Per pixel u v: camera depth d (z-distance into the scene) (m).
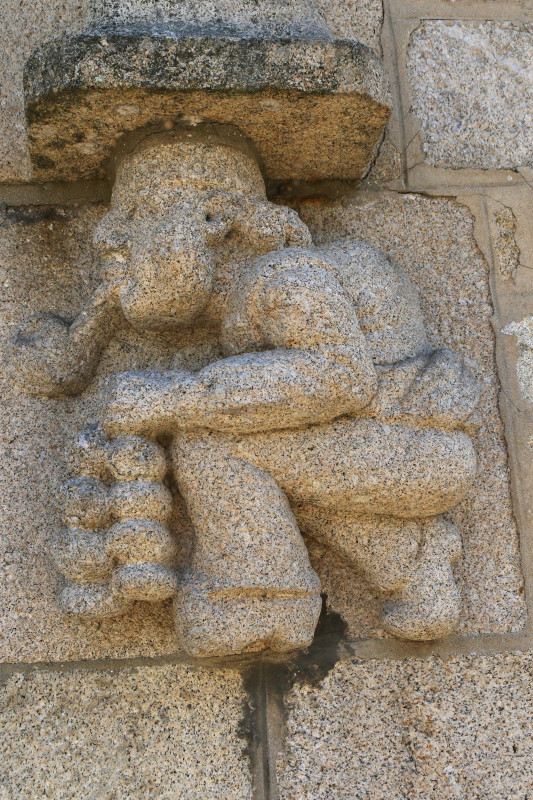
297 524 1.79
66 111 1.71
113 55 1.63
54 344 1.82
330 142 1.88
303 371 1.63
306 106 1.74
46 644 1.79
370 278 1.79
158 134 1.79
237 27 1.77
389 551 1.77
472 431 1.80
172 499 1.73
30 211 1.98
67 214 1.98
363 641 1.85
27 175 1.99
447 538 1.80
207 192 1.78
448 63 2.17
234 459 1.69
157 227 1.71
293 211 1.84
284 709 1.79
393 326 1.78
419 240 2.06
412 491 1.69
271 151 1.91
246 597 1.64
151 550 1.65
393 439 1.69
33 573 1.81
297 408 1.63
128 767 1.73
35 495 1.84
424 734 1.81
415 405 1.71
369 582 1.82
